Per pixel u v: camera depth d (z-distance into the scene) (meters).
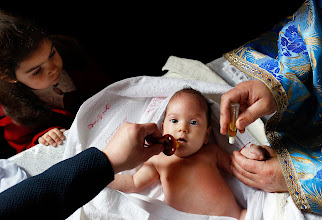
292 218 0.94
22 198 0.60
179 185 1.06
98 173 0.66
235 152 1.04
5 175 1.19
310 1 0.95
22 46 1.15
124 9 2.18
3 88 1.37
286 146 0.97
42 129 1.57
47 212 0.62
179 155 1.10
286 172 0.93
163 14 2.14
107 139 1.15
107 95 1.13
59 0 2.13
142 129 0.73
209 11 2.12
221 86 1.17
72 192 0.64
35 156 1.29
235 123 0.88
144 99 1.20
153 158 1.09
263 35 1.14
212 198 1.04
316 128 0.98
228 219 0.98
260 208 1.01
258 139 1.17
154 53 2.05
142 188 1.07
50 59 1.29
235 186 1.11
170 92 1.17
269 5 2.08
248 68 1.01
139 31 2.12
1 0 1.96
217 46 2.03
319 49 0.90
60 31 2.05
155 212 0.95
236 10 2.10
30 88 1.47
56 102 1.60
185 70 1.32
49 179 0.63
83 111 1.10
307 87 0.97
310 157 0.93
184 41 2.06
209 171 1.09
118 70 2.02
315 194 0.89
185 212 1.02
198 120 1.10
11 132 1.54
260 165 0.97
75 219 0.96
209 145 1.16
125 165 0.71
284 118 0.98
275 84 0.90
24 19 1.21
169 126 1.11
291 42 0.98
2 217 0.59
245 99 0.90
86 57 1.69
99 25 2.13
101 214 0.97
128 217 0.99
